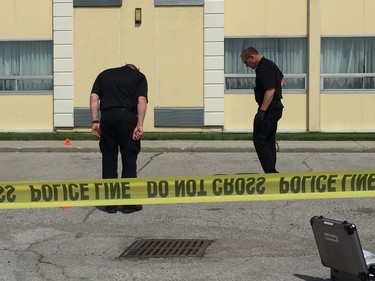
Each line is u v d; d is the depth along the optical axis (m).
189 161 14.30
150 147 15.60
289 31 18.34
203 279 7.21
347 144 15.91
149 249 8.35
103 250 8.32
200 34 18.11
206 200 9.29
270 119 11.41
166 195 9.32
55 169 13.59
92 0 18.16
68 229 9.30
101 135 10.16
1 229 9.32
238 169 13.36
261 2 18.31
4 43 18.73
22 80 18.77
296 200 10.80
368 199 10.83
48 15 18.58
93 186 9.35
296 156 14.78
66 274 7.43
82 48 18.30
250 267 7.59
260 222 9.55
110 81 10.08
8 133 18.14
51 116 18.66
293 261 7.79
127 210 10.12
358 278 6.50
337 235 6.42
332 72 18.44
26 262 7.87
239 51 18.45
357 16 18.28
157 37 18.16
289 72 18.42
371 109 18.34
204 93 18.17
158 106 18.25
